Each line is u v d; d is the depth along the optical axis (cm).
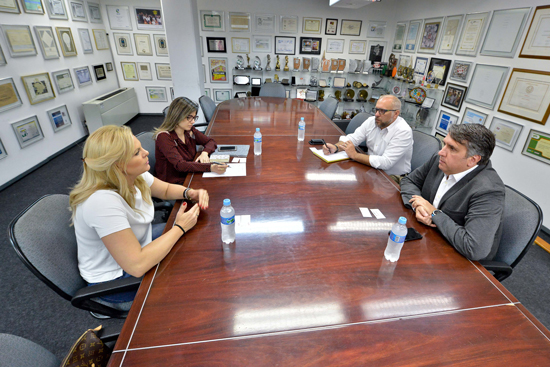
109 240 100
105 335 92
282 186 167
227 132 266
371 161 199
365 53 543
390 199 158
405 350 79
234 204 147
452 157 130
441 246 122
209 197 153
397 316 89
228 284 98
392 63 511
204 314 87
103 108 454
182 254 111
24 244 100
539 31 253
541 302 193
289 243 119
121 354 76
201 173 182
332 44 534
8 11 313
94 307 111
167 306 90
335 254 114
